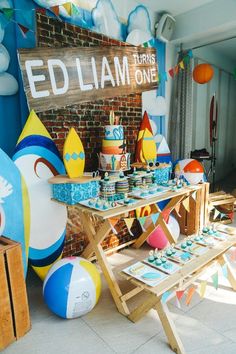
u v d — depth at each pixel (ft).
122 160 7.32
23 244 6.48
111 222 5.99
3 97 6.47
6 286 5.06
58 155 7.07
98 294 5.93
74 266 5.83
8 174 6.13
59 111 7.10
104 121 8.31
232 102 21.11
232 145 22.27
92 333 5.49
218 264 6.48
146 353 4.96
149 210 9.26
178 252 6.15
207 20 10.39
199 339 5.27
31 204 6.59
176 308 6.20
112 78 8.39
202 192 10.34
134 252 9.27
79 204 6.49
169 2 10.03
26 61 6.26
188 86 12.09
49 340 5.30
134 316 5.73
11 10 5.85
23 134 6.38
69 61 7.13
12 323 5.23
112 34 8.69
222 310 6.14
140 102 9.58
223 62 18.33
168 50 11.69
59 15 7.06
